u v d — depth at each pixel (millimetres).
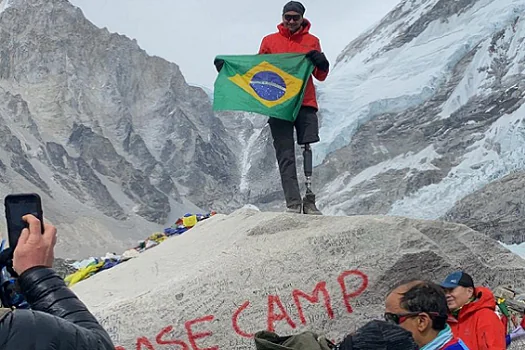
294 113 8961
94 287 8469
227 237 8445
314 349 4910
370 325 4141
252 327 7223
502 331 5707
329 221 8062
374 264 7629
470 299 5801
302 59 9188
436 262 7801
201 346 7094
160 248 9422
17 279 3039
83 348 2732
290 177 9031
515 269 8242
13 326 2648
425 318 4703
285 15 9328
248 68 9180
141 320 7102
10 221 3109
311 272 7531
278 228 8016
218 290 7336
